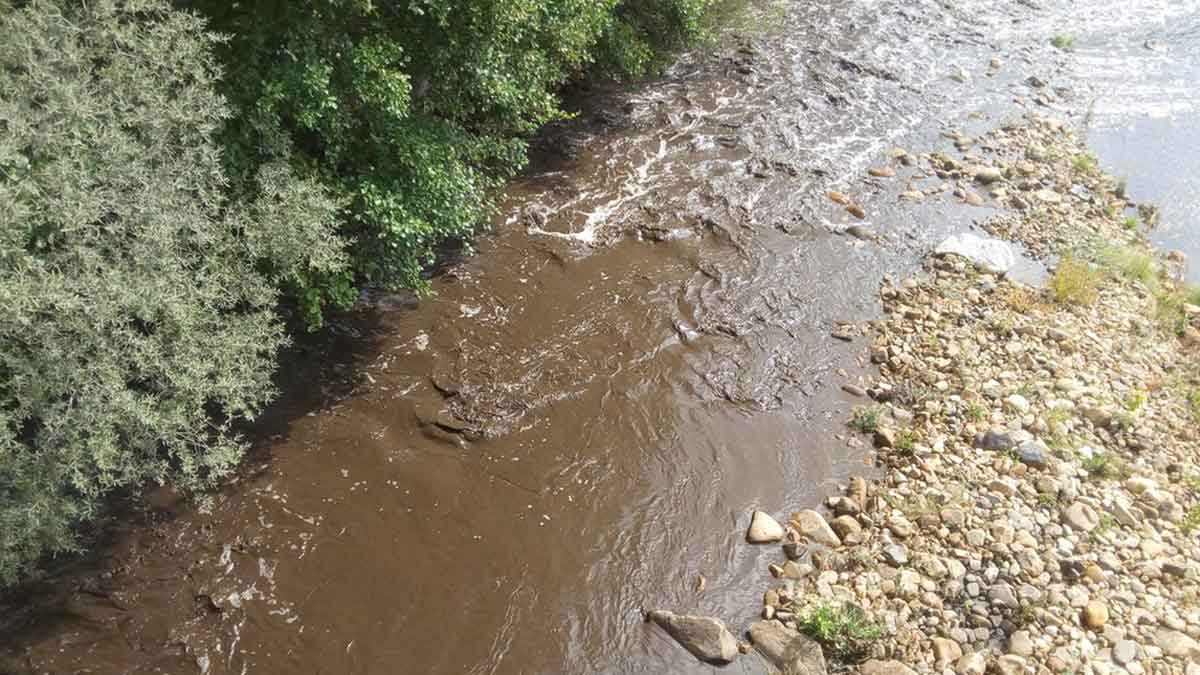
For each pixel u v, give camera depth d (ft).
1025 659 22.98
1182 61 58.23
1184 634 23.67
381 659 22.86
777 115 49.06
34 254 22.33
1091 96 53.72
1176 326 35.88
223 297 24.48
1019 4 66.39
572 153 44.32
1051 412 30.60
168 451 24.76
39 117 21.90
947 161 45.62
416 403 30.12
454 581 24.84
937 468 28.58
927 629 23.89
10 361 21.04
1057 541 26.14
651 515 27.04
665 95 50.26
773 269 37.65
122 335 23.02
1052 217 41.86
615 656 23.20
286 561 25.11
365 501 26.91
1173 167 46.83
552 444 29.14
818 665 22.74
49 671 22.33
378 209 28.66
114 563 24.77
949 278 37.58
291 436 28.71
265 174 25.73
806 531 26.50
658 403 30.89
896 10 63.93
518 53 34.91
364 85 27.71
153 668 22.53
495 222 38.83
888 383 32.24
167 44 23.63
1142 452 29.50
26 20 22.30
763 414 30.83
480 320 33.73
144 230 23.25
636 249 38.24
